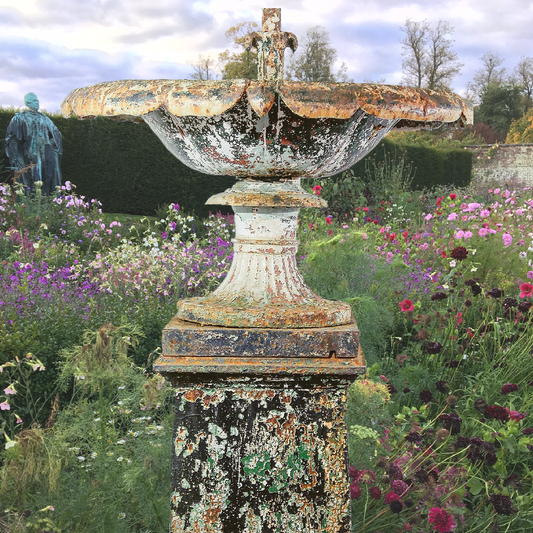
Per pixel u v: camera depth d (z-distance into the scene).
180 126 1.50
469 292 4.28
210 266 5.24
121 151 11.41
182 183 11.26
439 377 3.20
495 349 3.51
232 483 1.49
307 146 1.46
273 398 1.47
